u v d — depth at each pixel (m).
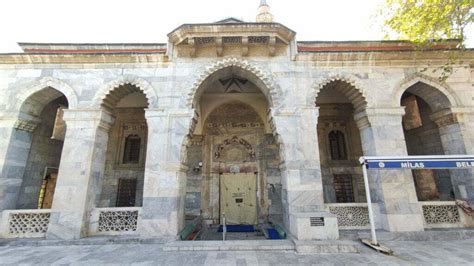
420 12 7.50
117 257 5.87
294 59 8.84
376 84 8.69
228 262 5.43
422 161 6.37
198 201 12.39
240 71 9.20
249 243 6.55
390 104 8.48
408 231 7.43
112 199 12.32
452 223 7.91
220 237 10.02
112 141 13.05
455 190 8.46
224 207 12.53
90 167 7.95
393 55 8.70
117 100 9.33
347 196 12.23
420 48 8.38
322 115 13.14
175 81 8.66
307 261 5.45
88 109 8.34
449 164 6.23
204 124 13.09
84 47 9.86
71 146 8.08
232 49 9.03
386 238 7.21
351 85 8.70
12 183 8.23
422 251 6.10
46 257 5.91
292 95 8.55
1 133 8.22
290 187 7.75
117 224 7.97
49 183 10.84
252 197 12.59
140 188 12.53
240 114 13.62
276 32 8.51
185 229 8.43
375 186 8.28
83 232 7.48
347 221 8.12
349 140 12.80
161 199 7.65
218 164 13.09
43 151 10.38
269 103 9.16
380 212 7.96
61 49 9.97
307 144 8.09
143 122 13.41
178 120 8.30
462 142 8.24
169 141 8.11
